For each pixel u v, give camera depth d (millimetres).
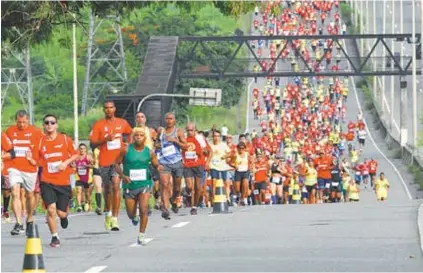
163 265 24766
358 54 159875
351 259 25250
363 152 120562
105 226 33906
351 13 188875
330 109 147375
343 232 31250
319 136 139250
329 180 69875
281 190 63188
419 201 48062
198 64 135625
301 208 43438
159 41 105625
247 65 147000
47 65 150750
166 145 40688
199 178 43594
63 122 125688
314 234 30891
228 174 51625
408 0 186500
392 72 111875
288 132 132625
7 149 34094
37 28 41594
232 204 51562
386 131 130625
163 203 38906
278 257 25906
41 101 147000
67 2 42719
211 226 34375
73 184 54781
